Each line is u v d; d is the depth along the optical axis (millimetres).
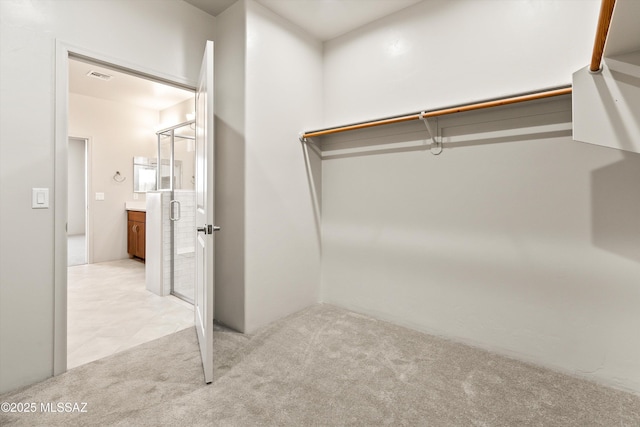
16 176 1629
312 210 2918
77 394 1597
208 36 2541
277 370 1836
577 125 1501
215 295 2619
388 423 1410
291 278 2721
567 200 1825
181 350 2078
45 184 1719
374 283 2678
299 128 2746
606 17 1040
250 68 2342
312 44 2857
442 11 2264
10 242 1615
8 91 1602
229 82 2447
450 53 2230
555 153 1855
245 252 2338
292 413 1471
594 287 1757
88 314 2723
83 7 1862
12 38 1611
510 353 2031
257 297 2426
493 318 2092
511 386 1696
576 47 1782
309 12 2512
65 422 1396
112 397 1575
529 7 1927
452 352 2078
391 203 2564
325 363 1918
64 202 1791
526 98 1765
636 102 1375
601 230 1729
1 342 1593
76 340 2221
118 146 4988
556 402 1565
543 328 1915
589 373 1774
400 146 2500
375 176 2650
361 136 2725
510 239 2021
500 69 2031
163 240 3236
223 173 2520
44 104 1712
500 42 2031
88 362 1917
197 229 1993
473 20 2133
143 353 2035
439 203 2312
